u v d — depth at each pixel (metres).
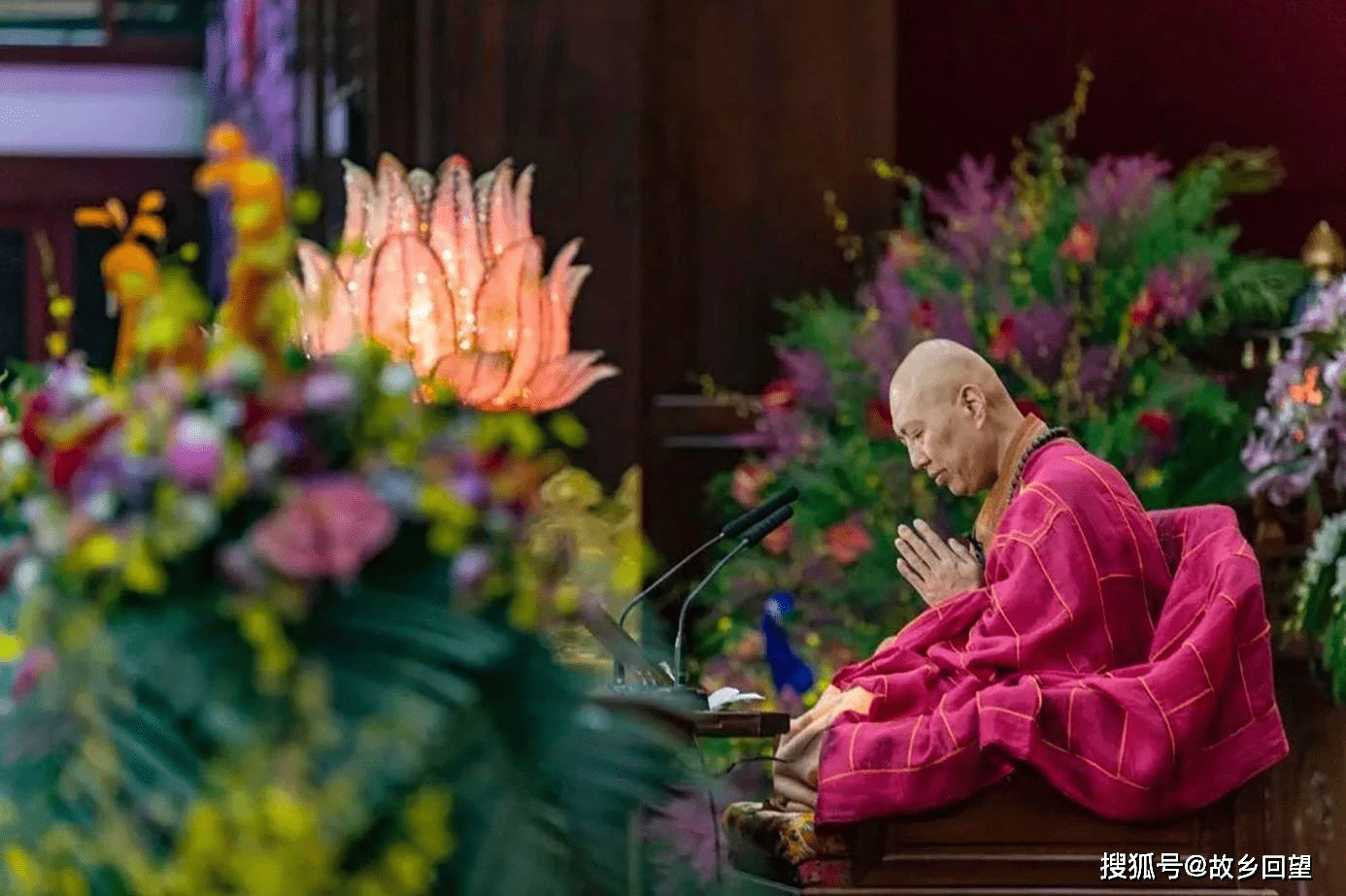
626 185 12.96
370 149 12.80
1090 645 7.53
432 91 12.84
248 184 4.48
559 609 4.10
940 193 13.52
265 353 4.39
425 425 4.20
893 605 10.98
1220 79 14.54
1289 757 9.24
